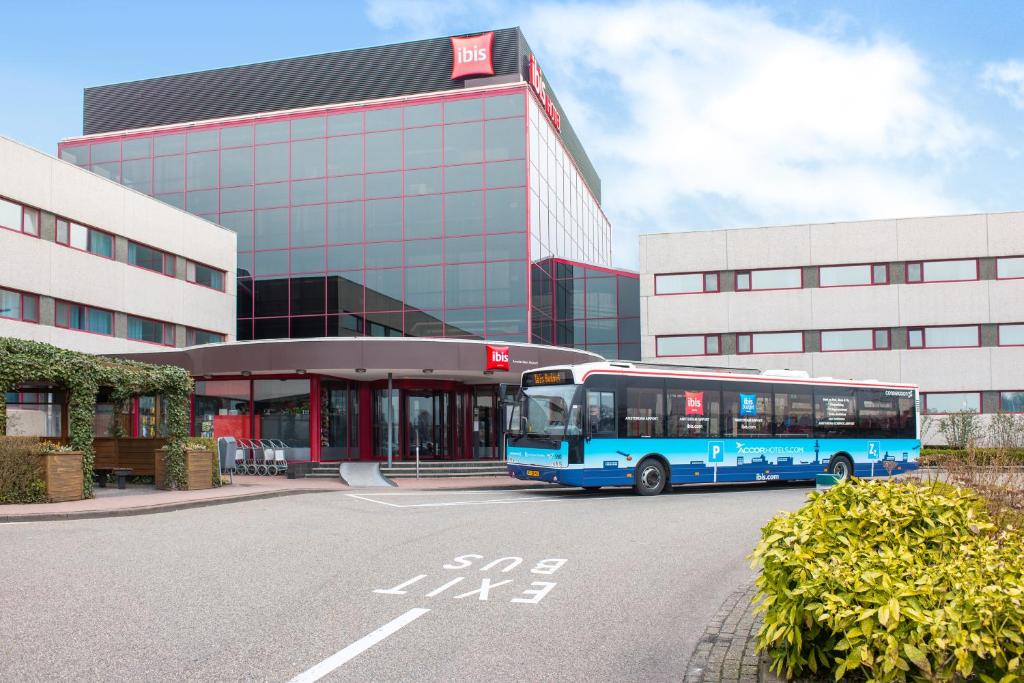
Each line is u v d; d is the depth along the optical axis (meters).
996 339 39.84
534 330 40.91
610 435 19.77
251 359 26.16
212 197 44.81
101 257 33.28
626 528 13.15
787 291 41.91
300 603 7.49
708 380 21.59
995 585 4.09
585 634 6.54
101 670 5.41
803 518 5.32
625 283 44.66
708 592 8.23
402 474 26.06
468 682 5.27
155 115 50.12
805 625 4.81
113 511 15.01
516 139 41.16
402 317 41.44
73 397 17.50
